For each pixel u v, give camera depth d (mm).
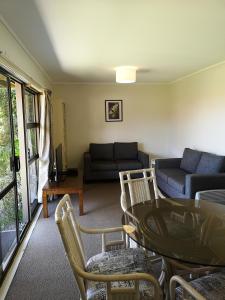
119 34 2516
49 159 4016
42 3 1819
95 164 5230
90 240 2742
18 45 2646
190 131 5016
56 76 4910
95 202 4023
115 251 1754
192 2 1849
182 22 2223
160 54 3324
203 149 4531
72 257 1328
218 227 1649
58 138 5379
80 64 3842
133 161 5527
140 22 2207
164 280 1661
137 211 1946
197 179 3322
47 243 2691
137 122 6020
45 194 3426
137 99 5965
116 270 1541
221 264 1247
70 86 5699
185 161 4586
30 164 3684
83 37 2584
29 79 3053
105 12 1992
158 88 6012
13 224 2629
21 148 3164
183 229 1624
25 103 3293
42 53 3160
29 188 3373
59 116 5367
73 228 1577
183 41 2773
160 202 2166
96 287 1429
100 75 4828
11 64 2322
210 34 2549
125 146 5812
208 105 4301
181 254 1331
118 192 4555
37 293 1919
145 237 1521
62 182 3779
